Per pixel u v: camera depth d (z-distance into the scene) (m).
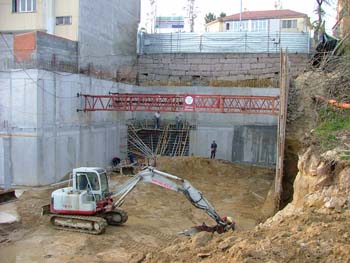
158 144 37.25
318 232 10.20
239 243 10.26
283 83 23.00
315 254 9.10
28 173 25.94
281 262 8.85
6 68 25.92
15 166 26.12
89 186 19.58
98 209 19.31
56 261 15.47
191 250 11.09
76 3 30.67
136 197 25.75
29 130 25.64
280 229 11.09
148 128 38.06
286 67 24.02
